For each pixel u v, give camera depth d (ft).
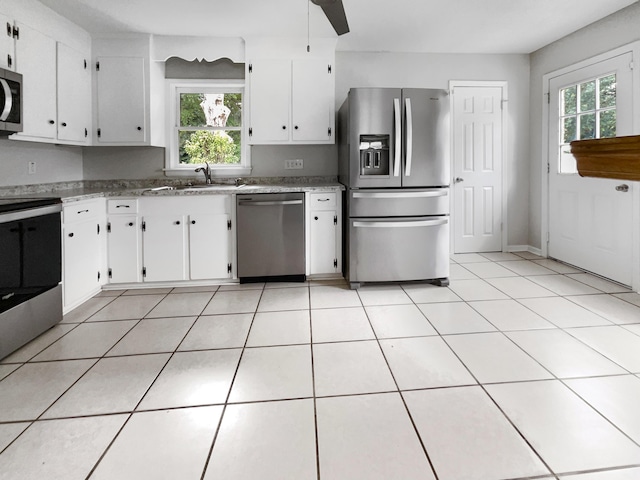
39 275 8.28
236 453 4.92
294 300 10.73
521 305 10.03
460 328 8.66
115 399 6.11
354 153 11.51
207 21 11.47
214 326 8.95
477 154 15.49
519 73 15.34
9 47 8.89
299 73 13.03
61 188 12.14
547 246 14.88
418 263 11.80
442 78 14.97
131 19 11.25
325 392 6.25
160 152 13.74
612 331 8.36
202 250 11.89
